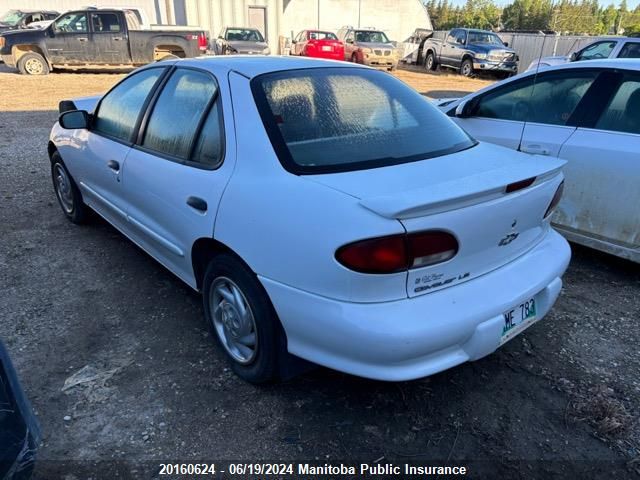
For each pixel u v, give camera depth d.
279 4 25.75
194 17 24.78
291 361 2.41
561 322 3.20
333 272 1.97
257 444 2.24
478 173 2.30
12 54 15.12
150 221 3.15
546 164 2.50
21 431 1.58
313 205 2.07
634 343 3.00
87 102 4.86
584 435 2.32
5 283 3.52
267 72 2.66
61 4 24.03
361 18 30.20
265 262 2.21
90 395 2.48
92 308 3.23
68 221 4.68
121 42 15.37
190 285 2.94
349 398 2.52
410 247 1.91
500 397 2.54
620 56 11.25
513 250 2.37
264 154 2.34
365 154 2.39
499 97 4.48
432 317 1.98
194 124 2.77
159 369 2.68
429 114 2.88
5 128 8.75
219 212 2.43
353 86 2.79
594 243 3.85
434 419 2.40
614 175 3.63
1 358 1.60
